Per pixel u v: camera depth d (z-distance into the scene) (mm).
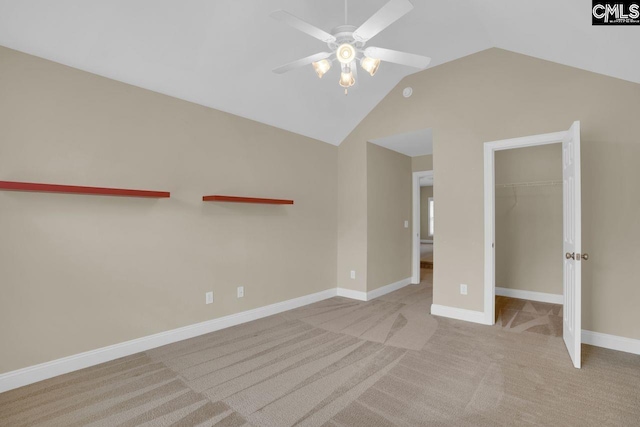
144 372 2318
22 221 2121
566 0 2100
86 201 2395
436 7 2701
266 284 3688
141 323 2682
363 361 2504
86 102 2393
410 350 2709
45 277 2209
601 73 2787
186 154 2984
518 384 2152
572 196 2545
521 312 3789
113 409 1873
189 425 1737
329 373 2311
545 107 3047
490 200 3336
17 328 2102
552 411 1855
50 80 2234
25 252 2131
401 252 5215
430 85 3750
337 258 4695
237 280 3395
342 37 1945
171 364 2447
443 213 3637
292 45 2945
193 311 3025
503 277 4648
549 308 3959
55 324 2254
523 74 3168
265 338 2980
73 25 2119
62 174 2285
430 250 9734
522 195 4496
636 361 2490
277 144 3844
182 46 2535
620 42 2268
